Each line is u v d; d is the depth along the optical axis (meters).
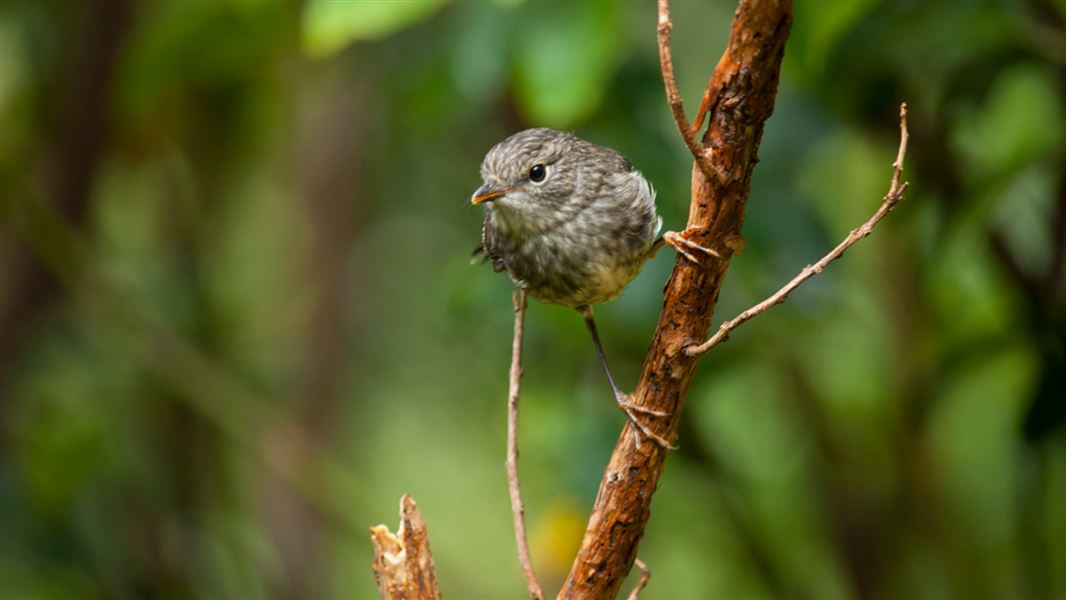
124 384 11.76
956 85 8.27
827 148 9.80
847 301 9.95
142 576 11.25
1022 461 8.84
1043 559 8.82
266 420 11.12
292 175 12.77
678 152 8.86
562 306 8.06
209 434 11.93
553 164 7.27
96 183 11.38
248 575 12.11
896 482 9.65
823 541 10.38
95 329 11.69
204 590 11.70
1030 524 8.84
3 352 11.09
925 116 8.51
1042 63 8.12
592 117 8.59
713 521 10.45
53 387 11.66
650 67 8.65
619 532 5.37
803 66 7.46
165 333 11.05
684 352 5.27
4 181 10.45
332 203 12.53
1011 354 8.95
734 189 5.12
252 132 11.69
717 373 8.73
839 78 8.05
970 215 7.84
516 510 5.58
